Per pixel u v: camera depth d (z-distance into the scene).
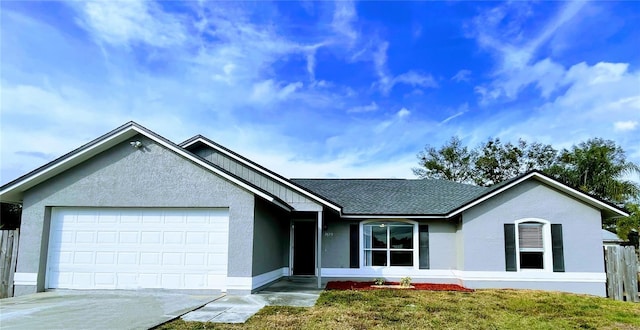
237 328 7.87
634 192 30.61
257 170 15.04
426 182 20.75
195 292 12.04
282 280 16.17
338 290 13.38
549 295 12.75
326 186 20.25
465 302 11.25
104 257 12.42
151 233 12.45
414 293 12.91
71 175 12.66
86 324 7.88
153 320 8.27
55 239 12.58
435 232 16.50
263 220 13.50
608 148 32.88
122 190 12.51
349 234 16.83
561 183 14.47
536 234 14.81
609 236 26.58
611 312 10.27
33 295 11.49
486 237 14.82
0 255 12.34
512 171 42.66
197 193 12.32
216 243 12.28
